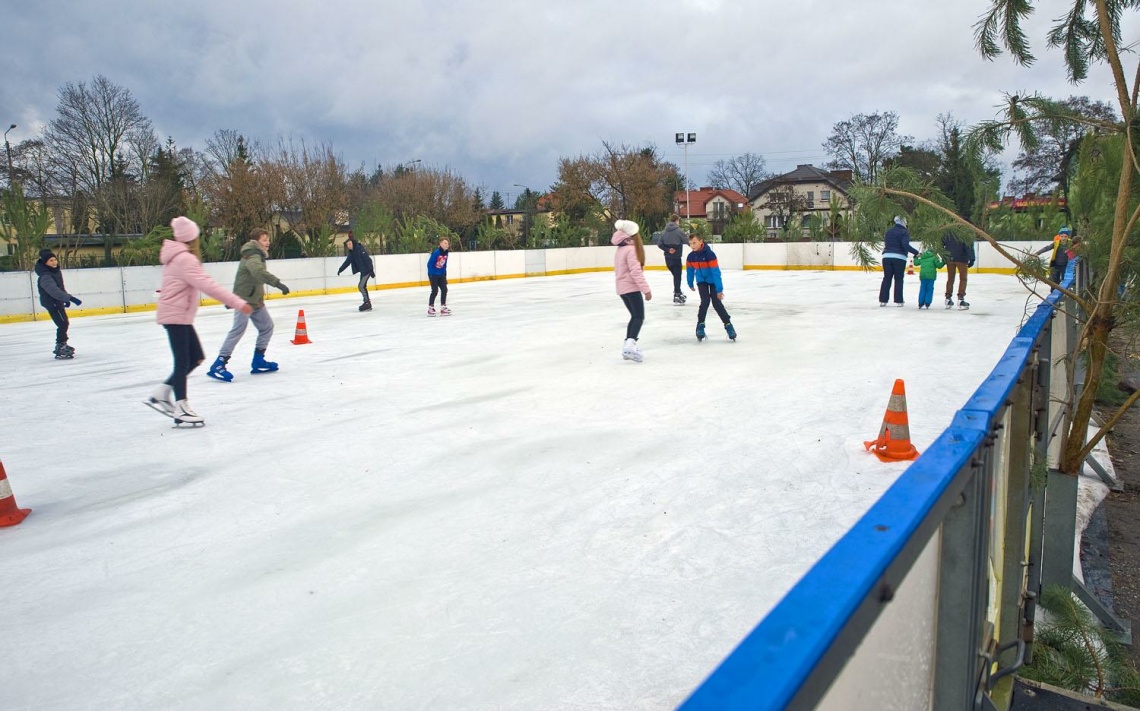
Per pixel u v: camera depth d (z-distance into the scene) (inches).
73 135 1341.0
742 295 638.5
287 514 158.2
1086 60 179.2
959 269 498.3
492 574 125.8
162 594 123.1
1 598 123.7
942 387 255.8
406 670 98.4
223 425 238.2
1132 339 173.6
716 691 27.7
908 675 52.2
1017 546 106.4
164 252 231.5
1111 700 131.1
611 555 131.7
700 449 193.0
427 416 239.3
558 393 265.6
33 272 611.5
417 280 913.5
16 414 267.6
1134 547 202.5
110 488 179.9
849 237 180.4
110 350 435.8
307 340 421.1
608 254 1182.3
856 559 38.9
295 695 93.7
